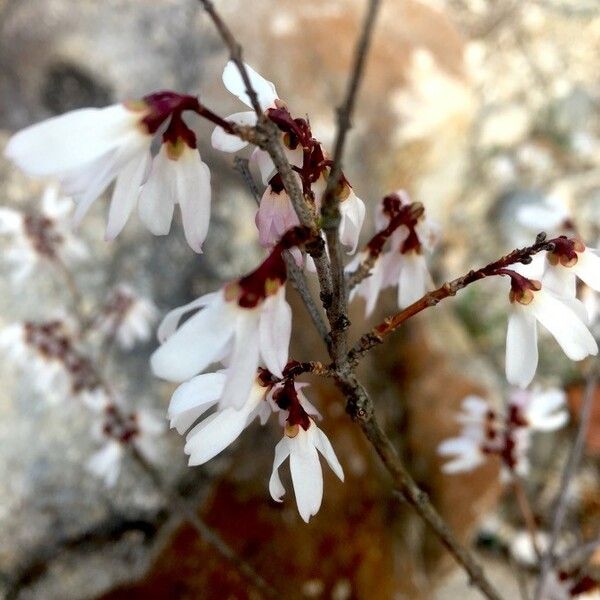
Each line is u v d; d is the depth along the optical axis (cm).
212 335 6
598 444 24
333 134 24
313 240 7
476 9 38
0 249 21
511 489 25
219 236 22
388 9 29
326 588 18
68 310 21
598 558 20
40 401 20
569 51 36
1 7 24
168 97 6
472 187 32
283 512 19
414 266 10
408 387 22
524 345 8
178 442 20
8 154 6
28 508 19
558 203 14
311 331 21
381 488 20
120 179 6
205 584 18
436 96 27
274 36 26
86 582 19
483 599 22
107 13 24
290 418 8
